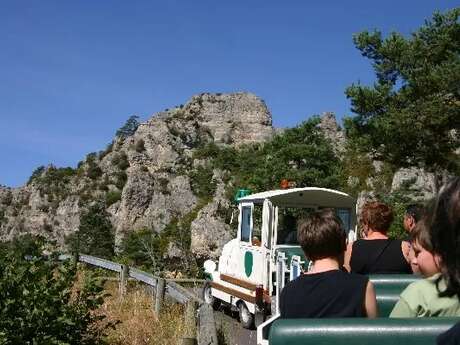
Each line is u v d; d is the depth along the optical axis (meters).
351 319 2.72
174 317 9.18
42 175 137.75
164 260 26.55
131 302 10.70
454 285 1.67
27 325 5.98
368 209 5.18
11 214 133.88
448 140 22.97
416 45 23.27
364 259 4.98
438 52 23.16
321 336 2.68
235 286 11.41
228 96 161.62
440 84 21.64
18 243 7.00
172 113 152.62
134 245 40.28
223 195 69.94
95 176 130.50
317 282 3.50
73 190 128.88
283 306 3.59
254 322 10.65
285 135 35.22
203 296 13.23
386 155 24.14
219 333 8.63
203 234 64.50
